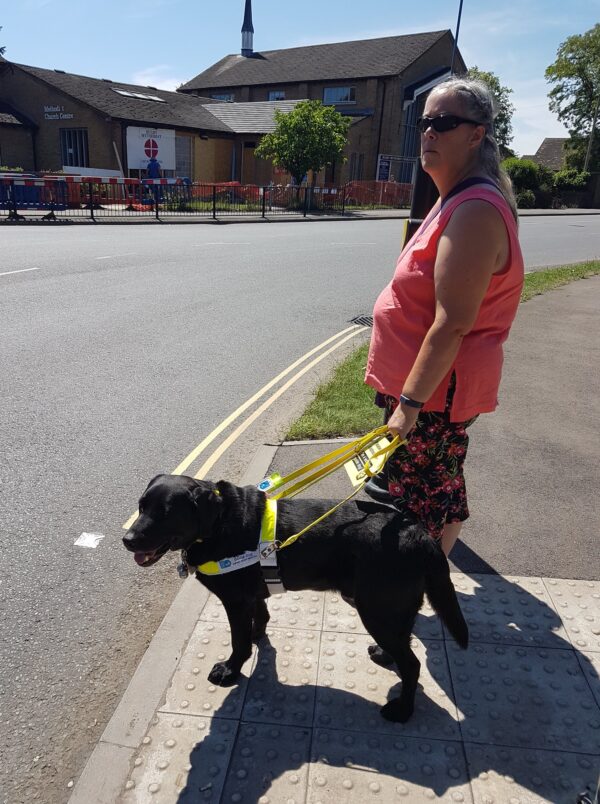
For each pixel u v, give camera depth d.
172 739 2.32
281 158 28.16
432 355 2.26
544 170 44.97
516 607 3.04
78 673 2.71
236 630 2.54
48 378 6.05
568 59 51.62
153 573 3.38
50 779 2.23
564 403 5.74
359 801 2.11
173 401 5.66
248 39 48.56
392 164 38.28
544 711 2.49
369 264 13.38
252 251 14.54
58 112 29.38
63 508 3.90
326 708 2.48
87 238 15.45
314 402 5.47
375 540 2.37
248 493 2.61
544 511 3.90
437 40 39.72
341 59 41.66
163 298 9.49
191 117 32.34
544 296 10.70
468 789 2.16
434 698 2.54
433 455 2.66
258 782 2.17
